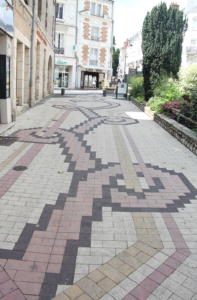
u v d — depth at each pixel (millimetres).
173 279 2990
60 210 4273
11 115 9773
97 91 31656
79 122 10742
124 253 3383
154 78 13992
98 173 5855
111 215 4223
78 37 35344
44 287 2799
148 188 5246
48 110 12883
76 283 2877
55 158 6594
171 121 9930
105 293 2770
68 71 36281
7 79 9141
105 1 35938
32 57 12953
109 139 8570
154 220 4141
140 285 2889
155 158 6977
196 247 3561
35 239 3535
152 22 13383
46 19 17719
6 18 8312
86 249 3416
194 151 7406
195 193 5102
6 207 4238
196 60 45000
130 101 19375
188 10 44844
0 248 3320
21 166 5934
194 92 9180
